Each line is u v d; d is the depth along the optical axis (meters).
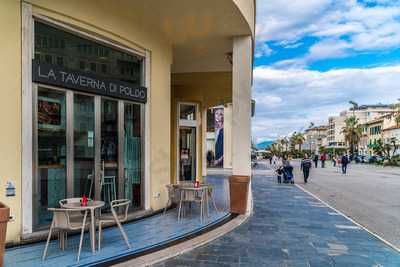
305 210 9.28
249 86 8.59
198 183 7.55
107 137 6.95
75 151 6.21
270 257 5.08
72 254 4.86
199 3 6.80
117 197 7.17
